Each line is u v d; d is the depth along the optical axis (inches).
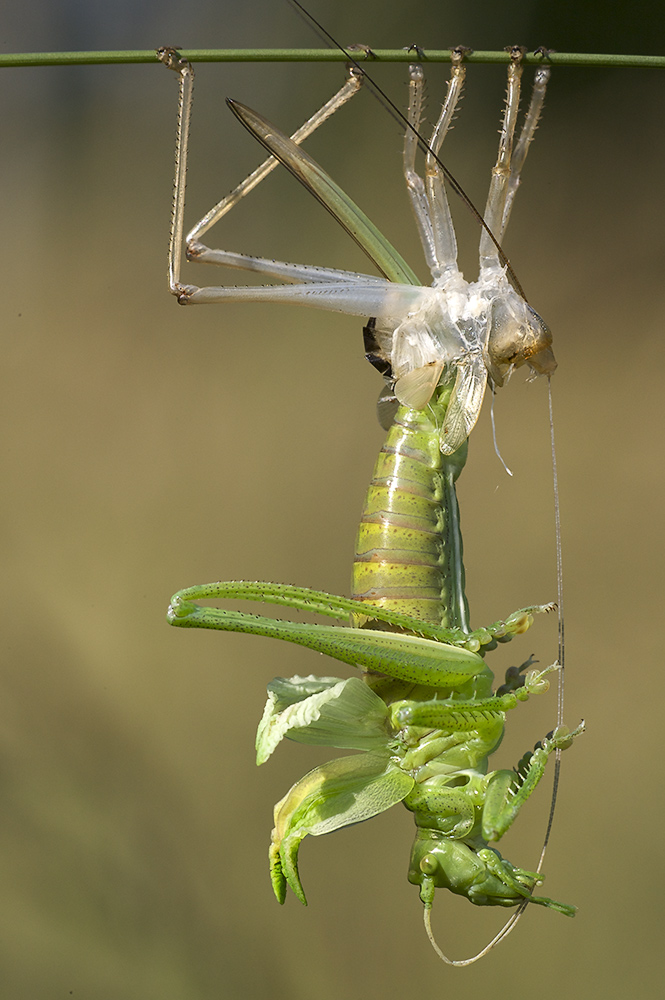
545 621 37.2
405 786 25.0
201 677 37.3
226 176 44.2
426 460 25.1
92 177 44.8
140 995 31.3
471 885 25.0
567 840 33.6
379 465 25.2
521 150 25.4
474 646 25.0
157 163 44.7
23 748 35.0
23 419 42.3
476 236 41.0
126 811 34.3
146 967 31.7
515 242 42.4
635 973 31.5
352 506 40.6
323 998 31.6
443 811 25.0
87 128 44.9
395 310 25.2
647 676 35.7
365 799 24.9
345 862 33.3
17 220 44.7
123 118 44.8
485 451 40.0
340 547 40.1
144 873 33.0
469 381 25.1
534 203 42.6
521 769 25.0
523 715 35.6
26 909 31.8
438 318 25.1
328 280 25.2
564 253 41.9
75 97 45.0
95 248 44.5
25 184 44.9
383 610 24.9
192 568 40.2
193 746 36.2
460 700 24.9
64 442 42.1
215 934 32.3
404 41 42.1
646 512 38.0
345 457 41.4
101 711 36.2
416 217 25.3
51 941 31.5
